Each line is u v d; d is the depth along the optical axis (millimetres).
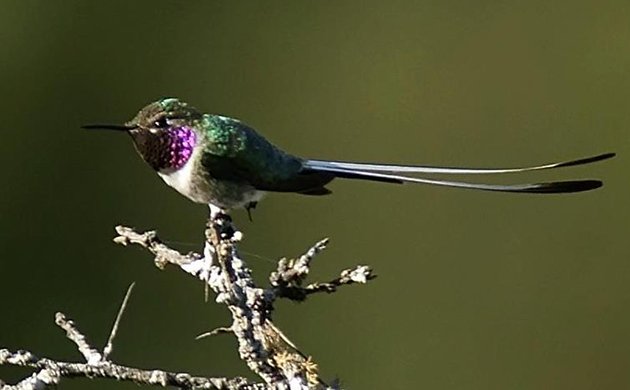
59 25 17547
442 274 16672
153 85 17812
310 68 18078
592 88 17844
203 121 6895
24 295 16109
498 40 18125
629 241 16766
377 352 16375
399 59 18125
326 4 18000
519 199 16750
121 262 16062
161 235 16234
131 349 15750
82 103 17453
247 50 17984
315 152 17984
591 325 16516
